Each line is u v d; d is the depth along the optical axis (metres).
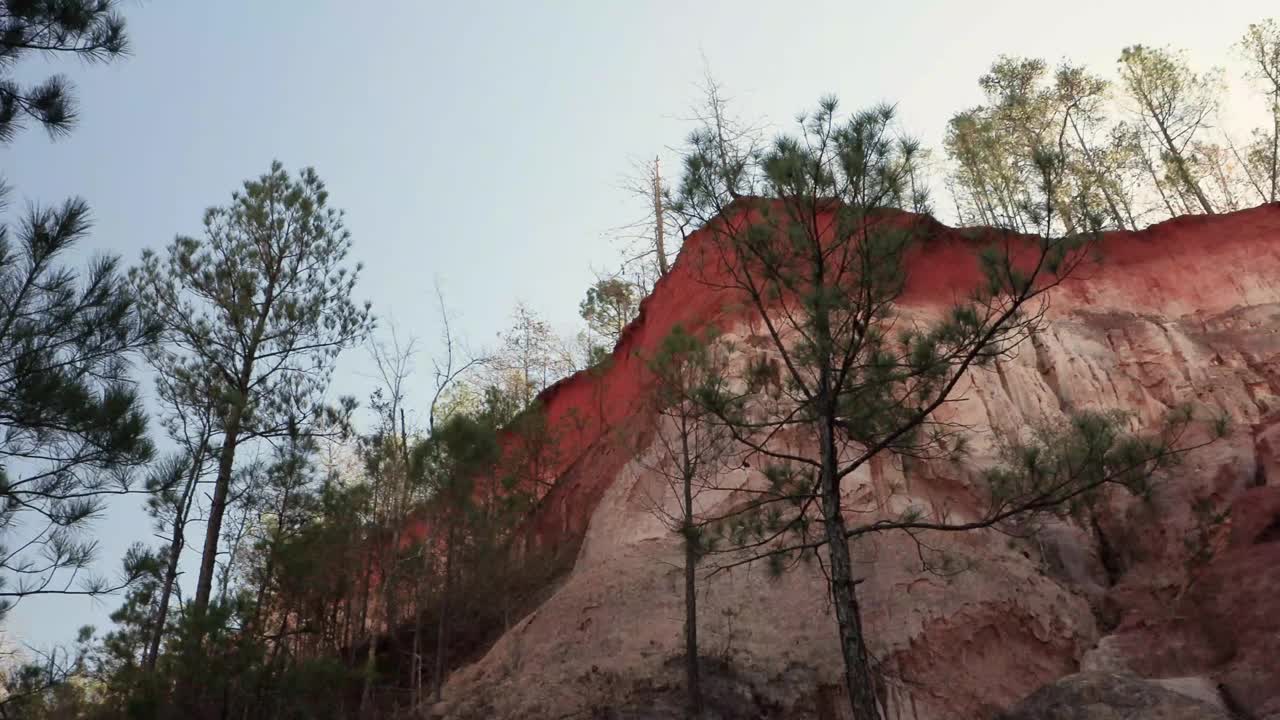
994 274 11.72
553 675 16.50
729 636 16.39
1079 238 11.53
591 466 25.00
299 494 19.09
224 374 20.59
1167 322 23.59
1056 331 23.30
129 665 14.95
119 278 11.58
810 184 12.62
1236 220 25.72
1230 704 12.44
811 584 17.22
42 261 10.77
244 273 21.48
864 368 12.50
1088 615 17.11
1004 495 12.59
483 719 15.87
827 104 12.88
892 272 12.30
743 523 13.68
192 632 14.36
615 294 36.06
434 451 17.83
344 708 16.64
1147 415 21.44
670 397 16.23
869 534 17.97
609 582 18.30
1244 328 23.03
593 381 28.28
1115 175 33.59
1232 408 20.91
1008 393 21.73
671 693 15.51
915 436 12.92
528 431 22.25
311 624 18.44
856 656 10.91
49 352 10.72
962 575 17.23
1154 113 34.72
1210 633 14.14
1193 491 17.62
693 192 13.42
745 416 15.47
